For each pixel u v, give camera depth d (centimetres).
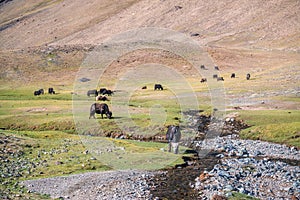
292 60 12875
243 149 4159
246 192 2819
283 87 8288
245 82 9356
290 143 4406
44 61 12219
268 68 11762
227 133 4978
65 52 12950
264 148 4262
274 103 6600
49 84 10481
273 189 2909
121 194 2786
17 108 6812
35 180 3091
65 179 3108
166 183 3027
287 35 17988
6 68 11562
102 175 3197
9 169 3356
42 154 3862
